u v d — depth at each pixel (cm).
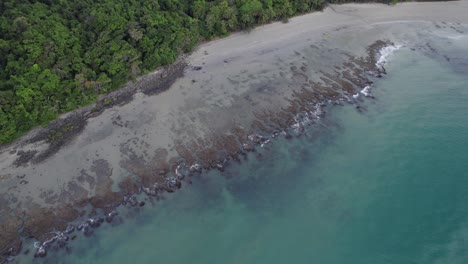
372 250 3500
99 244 3584
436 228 3612
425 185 4006
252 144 4494
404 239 3556
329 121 4834
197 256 3525
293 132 4669
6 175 3988
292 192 4047
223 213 3859
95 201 3841
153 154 4275
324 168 4281
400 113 4928
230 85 5209
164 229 3719
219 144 4441
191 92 5081
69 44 5009
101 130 4522
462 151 4312
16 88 4388
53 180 3975
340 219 3775
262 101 4984
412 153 4356
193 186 4069
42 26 4988
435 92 5222
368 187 4050
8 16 4991
